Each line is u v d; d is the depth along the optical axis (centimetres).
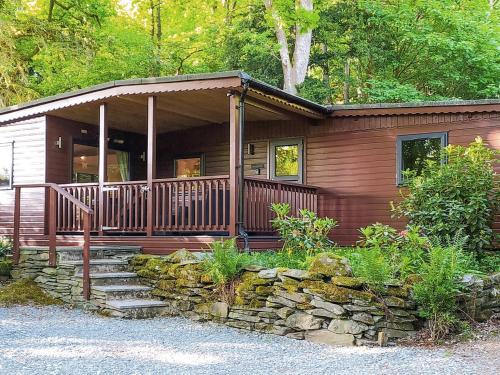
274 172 1291
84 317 849
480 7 2162
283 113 1156
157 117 1257
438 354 610
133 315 841
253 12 2078
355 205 1189
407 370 548
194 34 2375
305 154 1250
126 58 2111
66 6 2266
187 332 748
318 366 571
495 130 1057
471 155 974
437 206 946
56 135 1235
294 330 723
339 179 1209
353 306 679
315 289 707
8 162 1260
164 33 2542
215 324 803
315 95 1856
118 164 1398
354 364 577
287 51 1920
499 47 1956
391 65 2081
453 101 1079
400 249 821
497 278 786
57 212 1138
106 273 937
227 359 603
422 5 1972
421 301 679
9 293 964
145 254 1006
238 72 909
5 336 703
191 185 993
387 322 674
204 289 833
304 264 770
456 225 915
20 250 1050
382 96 1898
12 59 1916
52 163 1223
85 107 1151
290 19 1841
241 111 961
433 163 1034
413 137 1136
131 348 648
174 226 1000
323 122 1231
